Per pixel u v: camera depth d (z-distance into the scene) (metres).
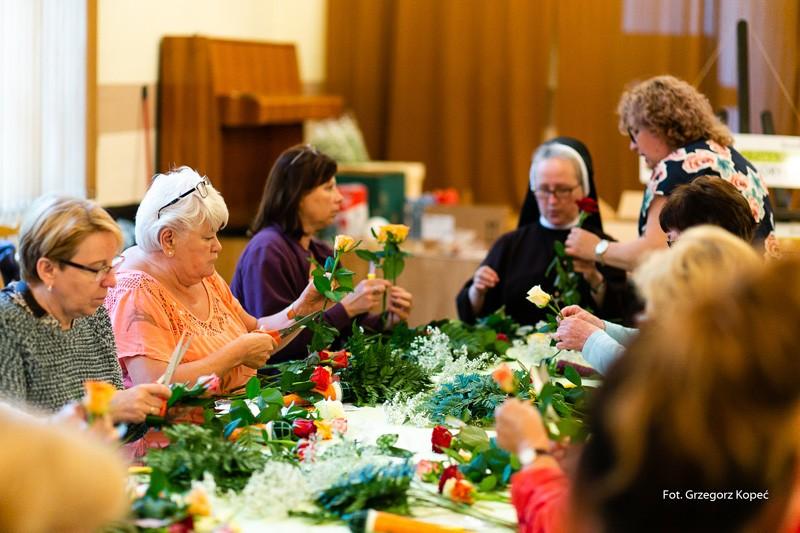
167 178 2.80
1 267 3.46
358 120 9.41
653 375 1.14
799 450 1.16
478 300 3.81
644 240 3.34
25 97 5.16
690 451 1.11
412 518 1.91
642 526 1.14
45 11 5.23
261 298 3.29
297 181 3.40
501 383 1.73
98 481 1.10
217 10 7.47
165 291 2.76
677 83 3.38
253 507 1.91
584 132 8.80
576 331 2.61
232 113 6.85
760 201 3.31
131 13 6.28
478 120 9.13
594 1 8.66
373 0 9.23
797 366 1.10
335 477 2.00
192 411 2.26
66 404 2.32
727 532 1.13
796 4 7.18
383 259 3.27
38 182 5.29
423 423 2.53
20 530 1.04
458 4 9.02
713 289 1.19
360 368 2.79
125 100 6.27
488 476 2.08
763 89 7.14
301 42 9.02
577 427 1.77
